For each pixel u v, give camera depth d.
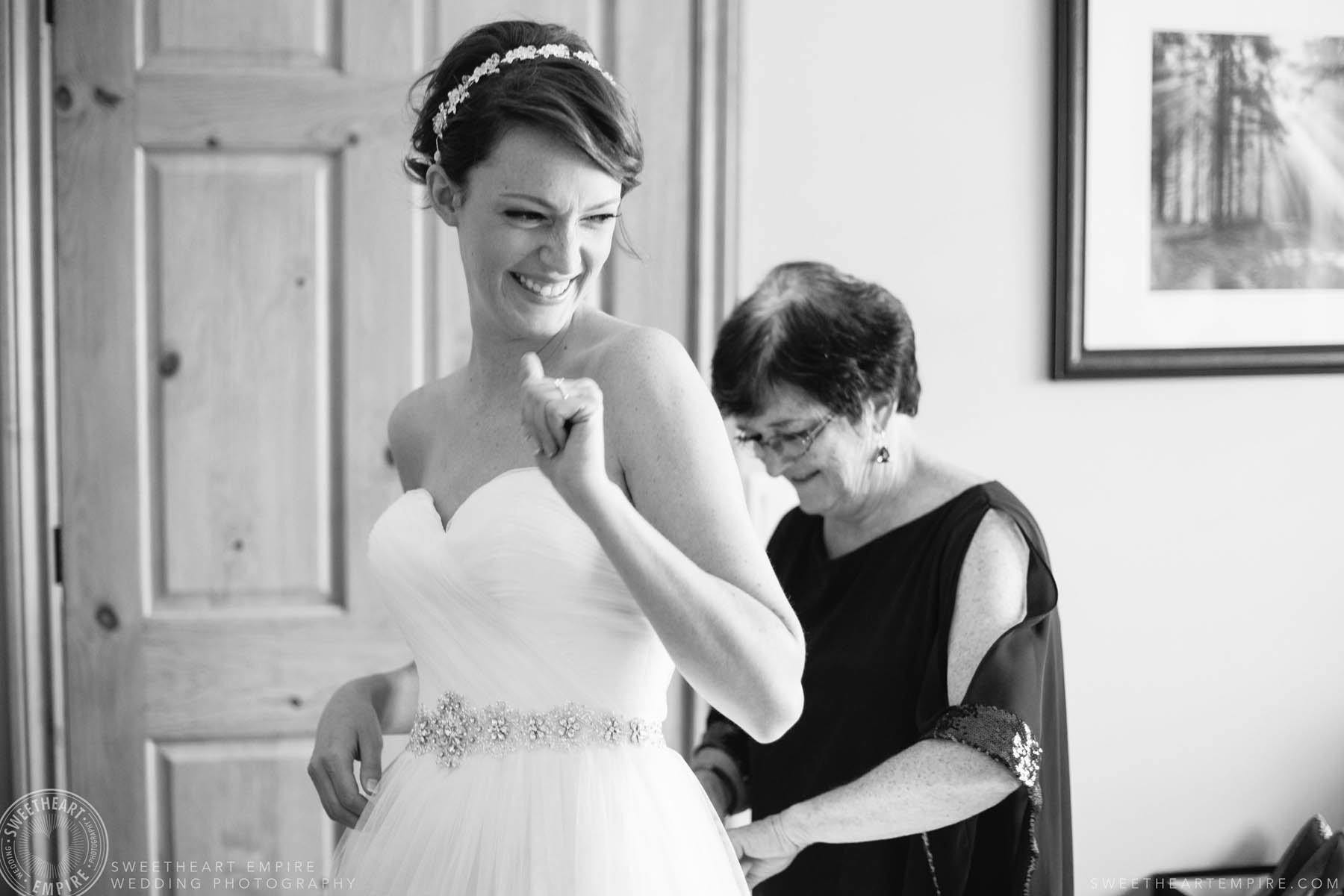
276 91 2.35
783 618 1.12
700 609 1.03
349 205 2.37
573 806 1.18
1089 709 2.61
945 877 1.51
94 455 2.36
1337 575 2.69
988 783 1.43
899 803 1.44
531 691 1.22
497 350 1.32
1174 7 2.52
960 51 2.49
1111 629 2.61
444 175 1.22
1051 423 2.57
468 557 1.21
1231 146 2.56
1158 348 2.57
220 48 2.34
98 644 2.38
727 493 1.15
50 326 2.33
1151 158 2.54
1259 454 2.65
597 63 1.21
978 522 1.55
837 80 2.46
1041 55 2.52
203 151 2.35
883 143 2.48
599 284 2.42
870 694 1.59
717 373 1.62
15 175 2.28
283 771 2.42
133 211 2.34
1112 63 2.51
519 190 1.14
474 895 1.19
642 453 1.16
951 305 2.52
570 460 0.98
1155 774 2.64
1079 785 2.62
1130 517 2.61
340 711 1.45
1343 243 2.62
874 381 1.57
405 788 1.28
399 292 2.39
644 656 1.23
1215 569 2.64
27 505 2.33
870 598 1.63
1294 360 2.61
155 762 2.41
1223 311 2.58
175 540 2.38
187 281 2.36
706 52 2.40
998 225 2.53
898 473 1.64
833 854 1.63
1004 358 2.54
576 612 1.19
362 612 2.42
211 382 2.38
